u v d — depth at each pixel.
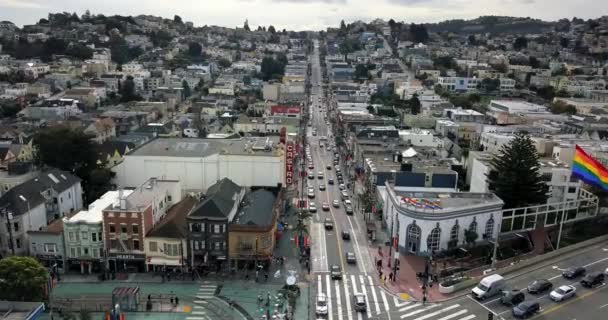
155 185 114.62
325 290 92.56
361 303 85.00
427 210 103.75
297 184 159.50
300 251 108.31
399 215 108.38
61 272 97.44
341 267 102.12
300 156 191.62
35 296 79.62
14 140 181.25
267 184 132.38
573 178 124.19
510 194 119.75
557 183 124.81
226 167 131.75
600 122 197.75
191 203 115.56
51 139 139.62
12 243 98.81
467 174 154.25
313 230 121.62
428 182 131.00
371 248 111.75
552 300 87.19
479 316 82.88
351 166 177.12
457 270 99.44
